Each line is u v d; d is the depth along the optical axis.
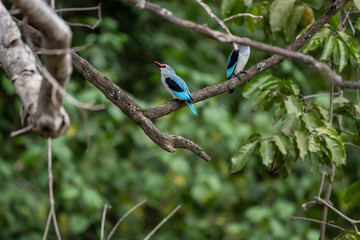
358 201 7.67
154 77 12.84
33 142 12.08
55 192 12.34
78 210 12.59
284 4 8.19
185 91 8.02
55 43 3.10
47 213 12.31
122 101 5.80
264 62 6.75
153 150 12.66
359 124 7.82
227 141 12.47
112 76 12.61
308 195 13.25
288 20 8.37
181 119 12.34
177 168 12.27
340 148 6.70
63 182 12.16
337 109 7.77
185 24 3.18
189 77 13.43
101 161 12.79
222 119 12.27
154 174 13.09
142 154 13.66
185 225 13.43
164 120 12.39
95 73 5.93
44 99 3.41
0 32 4.21
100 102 11.73
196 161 13.09
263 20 8.86
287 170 6.96
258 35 13.73
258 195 13.63
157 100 12.84
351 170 13.11
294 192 12.96
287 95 7.46
